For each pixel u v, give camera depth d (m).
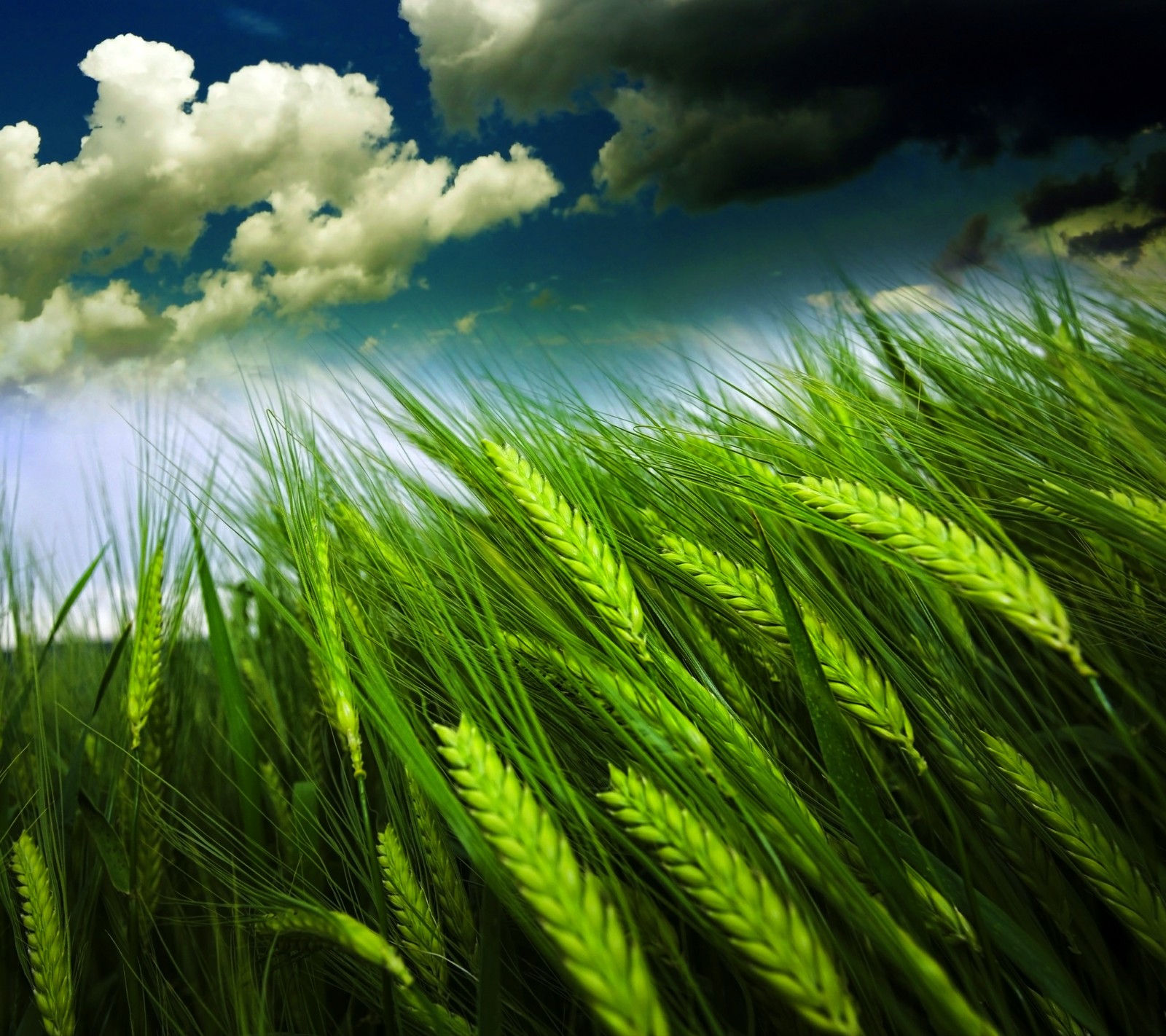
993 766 0.32
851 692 0.30
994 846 0.33
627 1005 0.20
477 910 0.37
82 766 0.49
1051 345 0.50
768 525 0.40
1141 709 0.37
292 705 0.56
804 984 0.21
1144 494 0.38
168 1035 0.38
